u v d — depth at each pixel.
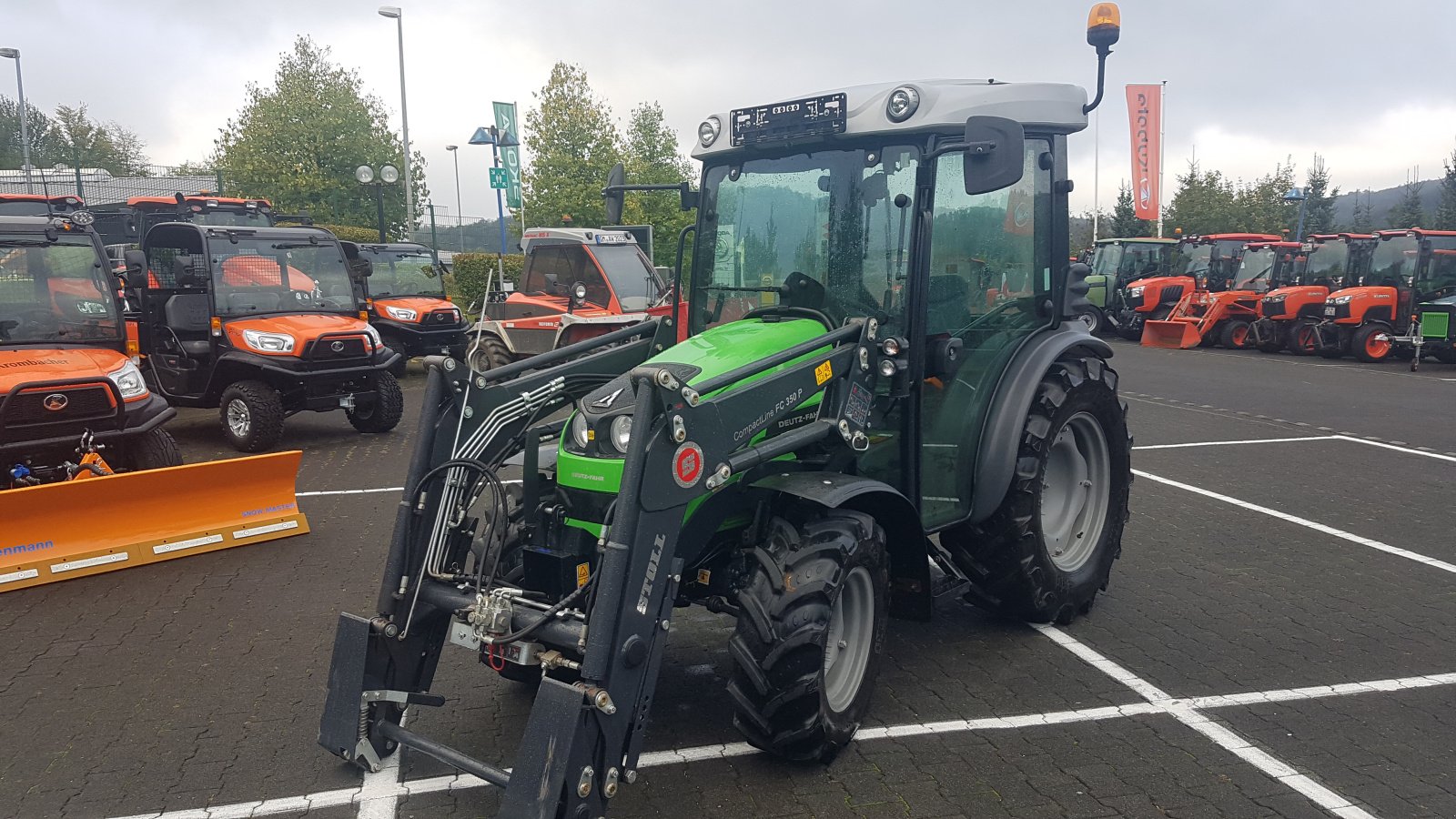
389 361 10.48
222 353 9.77
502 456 3.82
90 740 3.89
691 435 3.20
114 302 7.74
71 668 4.59
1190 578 5.78
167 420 7.29
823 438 3.82
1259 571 5.88
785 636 3.37
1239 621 5.09
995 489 4.54
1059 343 4.84
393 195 32.50
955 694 4.24
